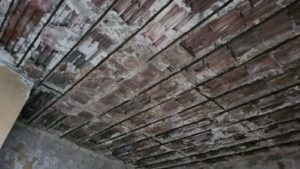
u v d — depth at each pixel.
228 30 1.69
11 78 2.33
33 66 2.31
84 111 2.91
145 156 3.96
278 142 2.96
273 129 2.73
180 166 4.05
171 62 2.01
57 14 1.76
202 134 3.04
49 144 3.61
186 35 1.76
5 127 2.20
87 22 1.78
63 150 3.73
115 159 4.24
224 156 3.48
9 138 3.30
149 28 1.75
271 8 1.52
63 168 3.67
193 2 1.53
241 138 3.01
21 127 3.42
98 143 3.73
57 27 1.87
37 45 2.08
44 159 3.52
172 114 2.72
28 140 3.44
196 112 2.63
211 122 2.77
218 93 2.30
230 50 1.85
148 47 1.90
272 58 1.87
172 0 1.54
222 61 1.95
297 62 1.87
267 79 2.08
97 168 4.04
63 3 1.68
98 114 2.93
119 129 3.21
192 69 2.06
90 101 2.70
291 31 1.65
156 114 2.77
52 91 2.61
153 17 1.66
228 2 1.51
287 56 1.83
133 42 1.88
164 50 1.91
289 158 3.01
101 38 1.89
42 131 3.58
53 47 2.06
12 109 2.28
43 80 2.46
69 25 1.83
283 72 1.98
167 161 3.98
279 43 1.75
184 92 2.35
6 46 2.20
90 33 1.86
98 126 3.21
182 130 3.02
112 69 2.20
